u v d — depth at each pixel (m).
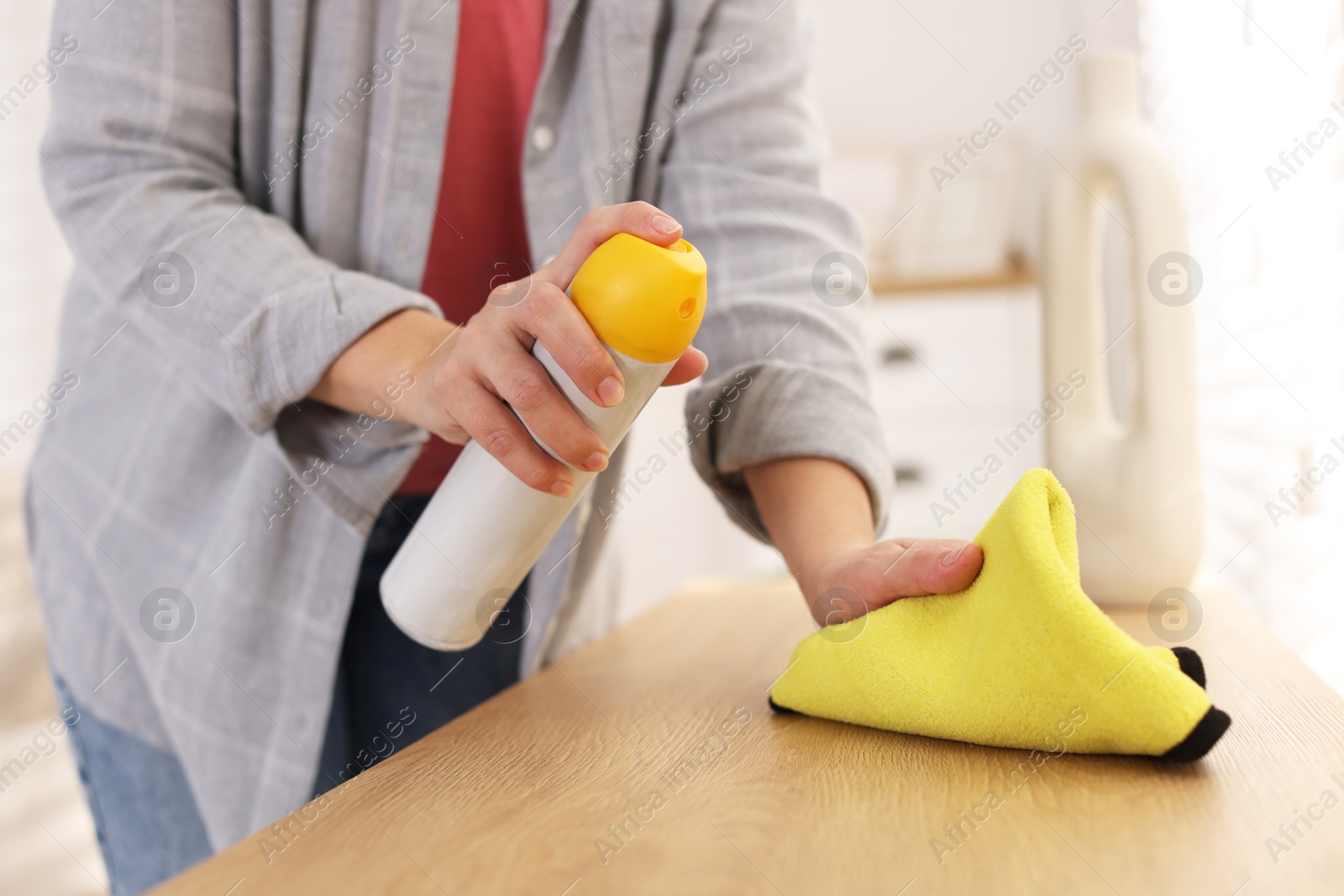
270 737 0.65
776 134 0.68
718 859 0.32
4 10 1.55
